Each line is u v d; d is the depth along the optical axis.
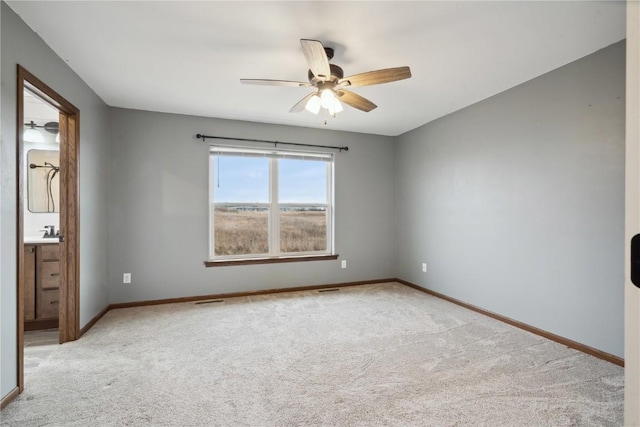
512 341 2.62
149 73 2.69
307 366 2.20
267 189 4.26
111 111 3.50
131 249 3.57
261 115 3.83
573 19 1.94
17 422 1.63
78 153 2.70
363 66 2.57
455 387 1.94
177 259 3.76
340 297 3.96
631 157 0.66
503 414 1.69
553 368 2.17
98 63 2.50
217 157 4.03
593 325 2.36
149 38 2.16
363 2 1.80
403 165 4.67
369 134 4.69
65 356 2.35
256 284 4.10
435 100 3.33
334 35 2.13
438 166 3.96
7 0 1.75
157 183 3.68
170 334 2.77
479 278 3.37
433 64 2.54
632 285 0.66
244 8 1.85
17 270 1.86
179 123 3.77
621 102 2.19
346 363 2.25
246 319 3.15
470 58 2.44
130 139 3.57
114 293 3.50
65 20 1.95
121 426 1.60
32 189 3.49
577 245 2.46
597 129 2.33
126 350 2.46
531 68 2.60
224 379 2.04
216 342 2.60
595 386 1.95
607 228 2.28
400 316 3.24
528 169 2.84
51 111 3.52
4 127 1.77
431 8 1.85
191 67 2.59
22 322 1.89
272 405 1.77
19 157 1.88
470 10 1.87
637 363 0.65
